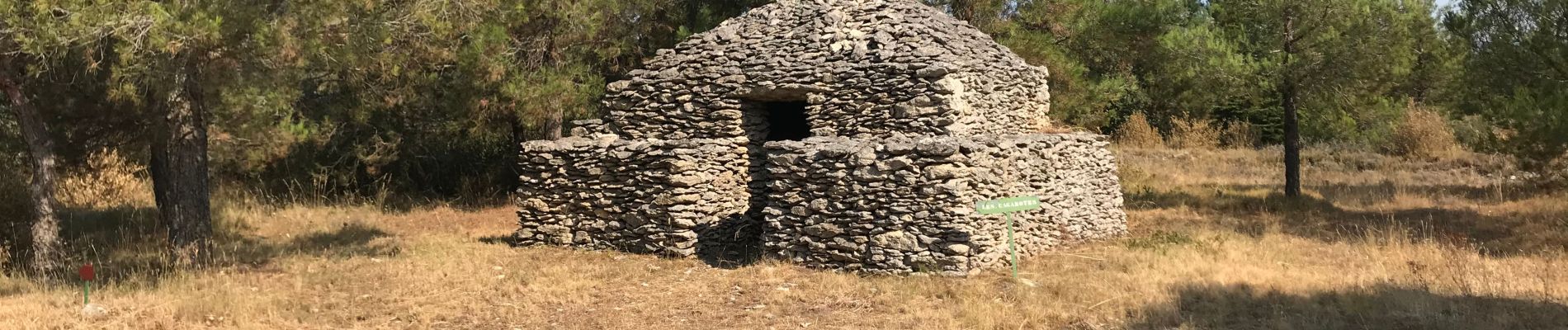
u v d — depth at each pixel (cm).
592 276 1120
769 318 909
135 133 1462
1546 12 1334
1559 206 1541
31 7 889
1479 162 2406
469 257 1248
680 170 1246
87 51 969
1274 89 1822
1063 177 1320
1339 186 2091
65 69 1273
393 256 1278
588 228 1328
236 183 2062
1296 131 1855
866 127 1254
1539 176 1744
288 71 1113
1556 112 1356
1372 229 1369
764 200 1361
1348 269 1093
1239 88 1803
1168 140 3047
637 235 1285
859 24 1356
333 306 968
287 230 1606
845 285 1023
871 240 1088
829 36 1330
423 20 1109
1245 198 1866
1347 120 2289
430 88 1936
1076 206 1347
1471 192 1912
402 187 2230
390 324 900
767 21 1418
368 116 2014
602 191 1323
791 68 1309
